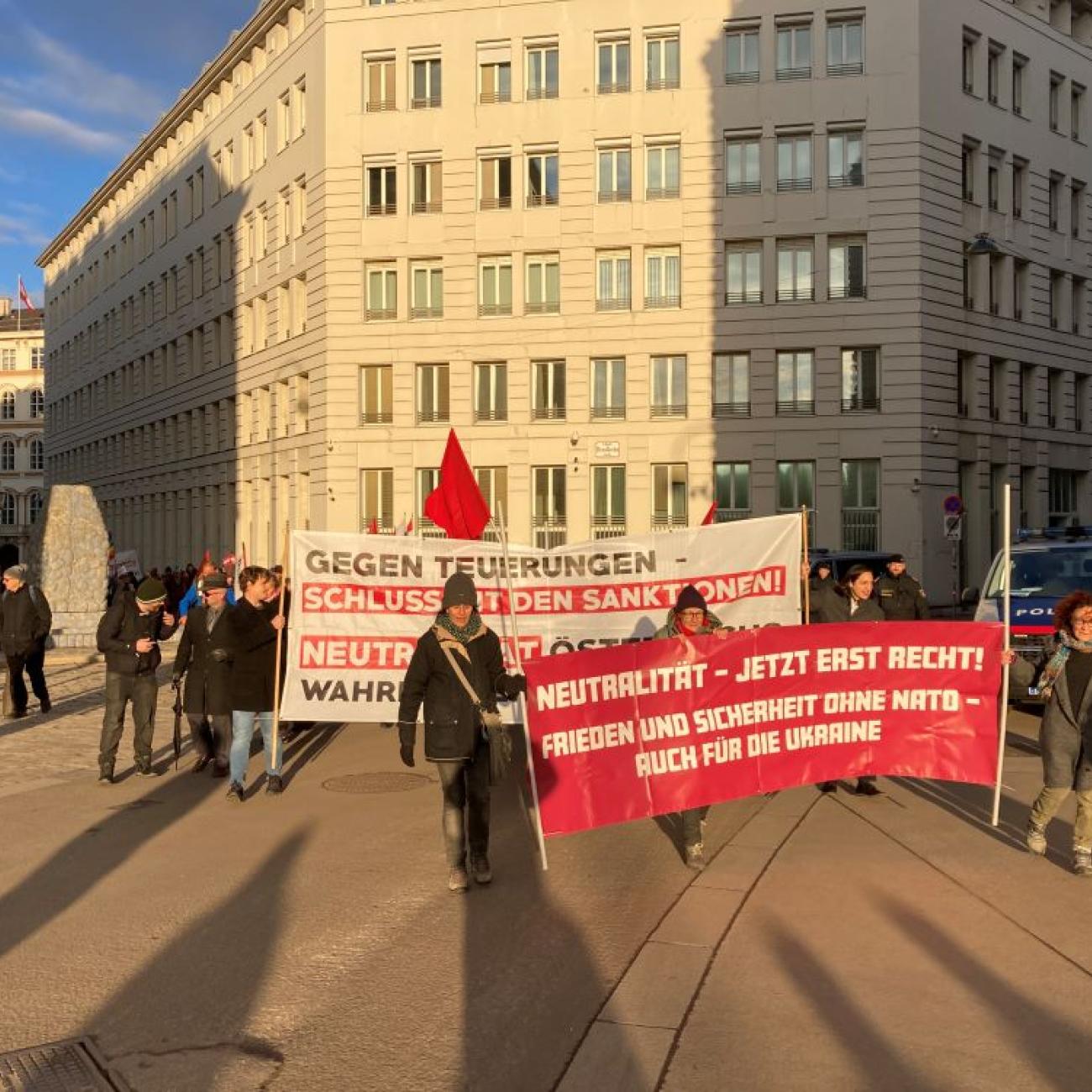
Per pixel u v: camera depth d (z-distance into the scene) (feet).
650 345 114.62
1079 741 22.25
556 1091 13.08
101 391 218.18
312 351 126.52
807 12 111.55
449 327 119.03
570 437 115.85
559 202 116.57
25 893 21.26
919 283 109.91
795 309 111.96
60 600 88.69
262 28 137.18
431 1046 14.35
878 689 26.09
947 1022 14.85
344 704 32.27
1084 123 133.08
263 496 144.66
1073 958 17.29
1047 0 127.85
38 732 43.04
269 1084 13.35
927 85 111.34
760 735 24.97
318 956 17.70
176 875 22.41
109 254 211.20
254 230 145.59
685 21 113.80
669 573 34.22
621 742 23.57
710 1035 14.51
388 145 120.57
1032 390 127.13
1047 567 48.01
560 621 34.22
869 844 24.41
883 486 110.52
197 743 33.88
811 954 17.44
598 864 23.25
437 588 33.06
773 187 112.06
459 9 118.73
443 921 19.45
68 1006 15.76
